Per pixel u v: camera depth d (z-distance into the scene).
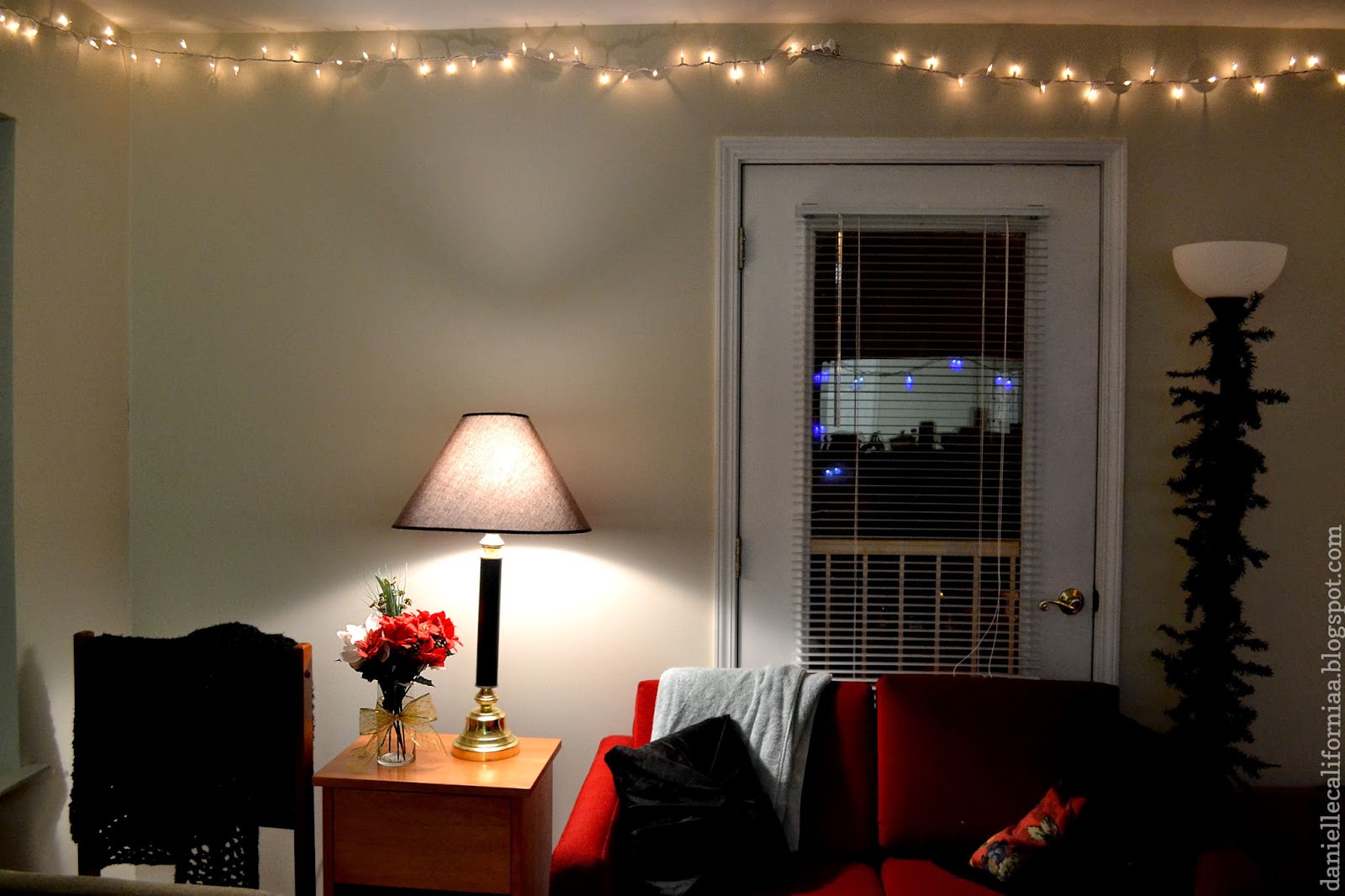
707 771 2.10
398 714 2.16
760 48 2.52
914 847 2.16
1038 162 2.50
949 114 2.51
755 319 2.53
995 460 2.51
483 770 2.16
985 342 2.50
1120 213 2.47
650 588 2.55
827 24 2.52
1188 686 2.27
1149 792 1.91
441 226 2.56
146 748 2.12
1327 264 2.46
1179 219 2.48
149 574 2.60
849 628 2.53
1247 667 2.23
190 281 2.58
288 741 2.11
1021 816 2.13
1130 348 2.48
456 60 2.56
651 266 2.54
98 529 2.47
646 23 2.53
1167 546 2.49
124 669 2.13
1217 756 2.21
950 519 2.52
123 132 2.56
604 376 2.55
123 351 2.57
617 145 2.54
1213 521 2.24
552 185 2.55
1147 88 2.49
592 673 2.56
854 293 2.52
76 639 2.14
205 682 2.12
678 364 2.54
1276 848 2.41
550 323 2.55
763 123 2.52
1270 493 2.47
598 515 2.55
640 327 2.54
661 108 2.54
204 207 2.58
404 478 2.57
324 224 2.57
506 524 2.15
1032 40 2.50
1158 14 2.42
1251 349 2.47
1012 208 2.49
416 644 2.13
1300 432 2.46
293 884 2.62
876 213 2.50
